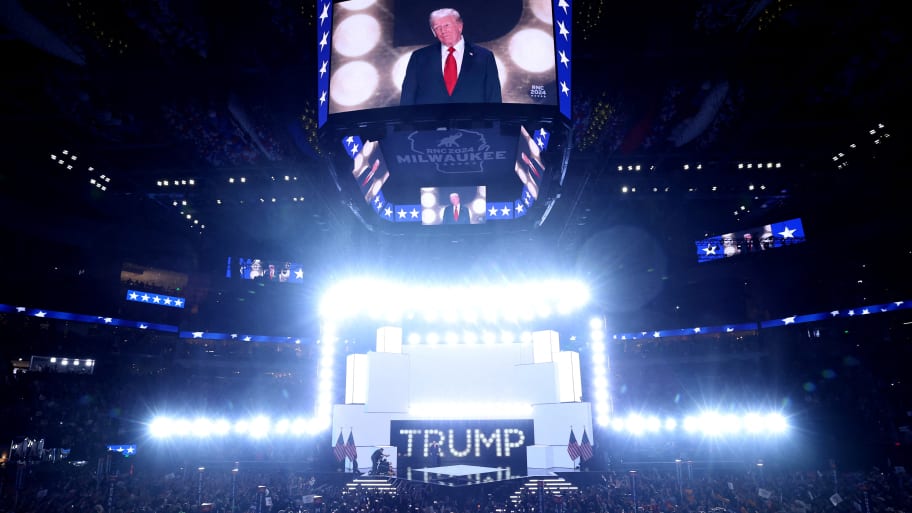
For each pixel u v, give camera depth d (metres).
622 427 39.06
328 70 19.08
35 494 25.61
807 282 47.84
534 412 33.69
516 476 28.56
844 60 30.36
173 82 32.19
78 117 34.53
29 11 24.91
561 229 46.78
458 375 35.28
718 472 32.19
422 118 18.45
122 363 47.34
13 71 30.36
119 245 47.84
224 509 23.06
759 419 35.94
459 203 30.34
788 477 28.00
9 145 37.62
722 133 38.47
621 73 32.59
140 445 37.03
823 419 35.66
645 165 42.69
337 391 35.34
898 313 42.75
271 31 29.36
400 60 18.89
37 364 42.09
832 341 45.44
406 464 33.03
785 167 42.72
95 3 26.05
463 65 18.64
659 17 28.36
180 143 38.97
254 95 33.88
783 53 29.64
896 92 32.19
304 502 23.42
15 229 40.78
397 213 31.22
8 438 32.94
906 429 33.19
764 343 49.88
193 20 27.91
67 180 41.72
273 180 44.59
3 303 40.44
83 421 37.22
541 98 18.41
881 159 39.41
